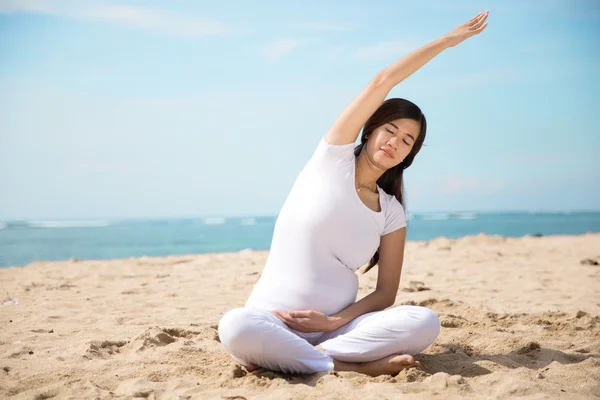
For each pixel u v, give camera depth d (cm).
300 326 289
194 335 399
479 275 741
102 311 504
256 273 755
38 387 283
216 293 612
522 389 264
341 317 296
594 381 281
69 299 573
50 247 2170
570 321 432
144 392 267
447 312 473
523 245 1175
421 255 1001
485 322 430
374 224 305
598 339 382
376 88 295
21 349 352
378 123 307
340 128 301
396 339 285
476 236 1272
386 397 249
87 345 354
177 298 579
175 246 2119
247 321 278
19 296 593
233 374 289
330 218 296
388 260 317
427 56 298
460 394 259
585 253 984
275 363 285
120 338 385
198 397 257
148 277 757
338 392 256
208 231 4272
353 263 307
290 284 298
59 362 325
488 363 306
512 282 677
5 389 278
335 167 302
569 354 331
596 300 550
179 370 303
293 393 255
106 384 286
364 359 288
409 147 306
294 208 304
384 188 332
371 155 306
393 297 317
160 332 379
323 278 300
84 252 1836
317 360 284
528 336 388
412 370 283
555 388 268
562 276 723
